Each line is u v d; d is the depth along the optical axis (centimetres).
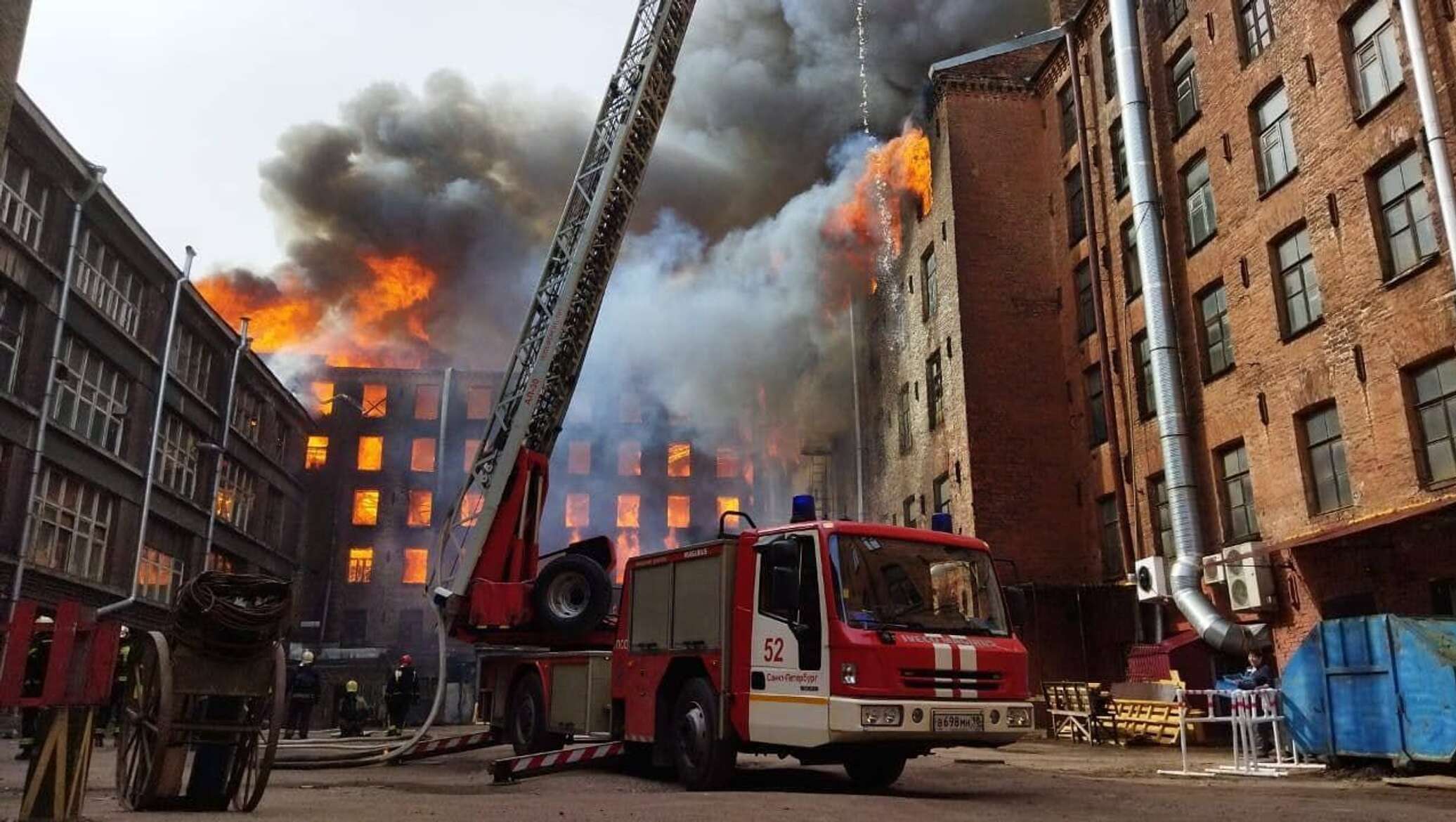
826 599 824
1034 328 2489
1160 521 2022
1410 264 1395
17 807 650
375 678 3400
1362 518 1432
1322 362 1544
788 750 883
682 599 962
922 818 630
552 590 1227
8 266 2034
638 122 1474
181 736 646
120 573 2545
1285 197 1658
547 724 1110
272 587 674
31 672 641
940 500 2672
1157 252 1906
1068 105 2520
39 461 2127
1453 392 1314
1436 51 1340
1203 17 1919
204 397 3231
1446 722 954
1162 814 679
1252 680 1375
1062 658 2211
